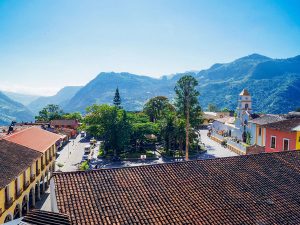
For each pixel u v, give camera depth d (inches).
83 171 738.8
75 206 624.4
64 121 4185.5
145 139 2669.8
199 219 630.5
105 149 2487.7
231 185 762.2
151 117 3978.8
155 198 681.0
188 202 680.4
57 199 637.3
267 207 696.4
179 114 3164.4
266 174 832.9
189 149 2529.5
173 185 735.7
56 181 694.5
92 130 2455.7
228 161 872.3
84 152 2696.9
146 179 746.2
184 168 811.4
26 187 1245.1
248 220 645.9
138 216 619.8
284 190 769.6
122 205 646.5
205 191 726.5
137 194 687.7
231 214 657.6
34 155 1290.6
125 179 735.1
